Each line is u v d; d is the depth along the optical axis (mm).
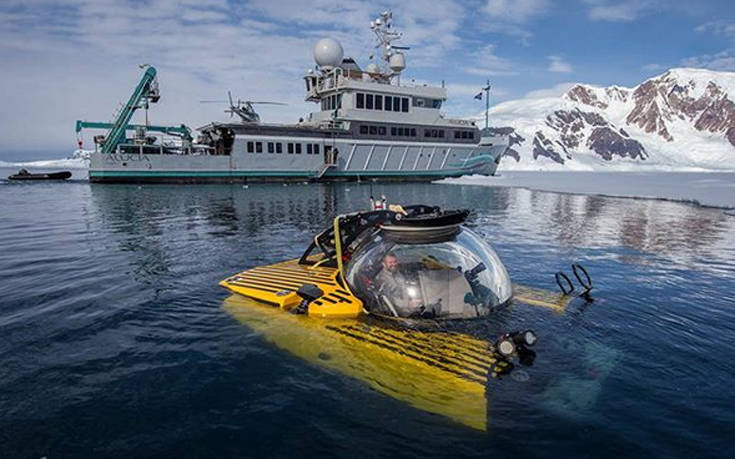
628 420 3936
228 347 5551
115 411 4148
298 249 13195
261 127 46438
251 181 47438
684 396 4355
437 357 4930
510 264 11125
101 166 43875
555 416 3963
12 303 7574
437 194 39281
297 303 6668
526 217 22547
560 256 12242
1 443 3648
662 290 8430
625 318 6535
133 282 9008
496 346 4844
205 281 9070
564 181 79062
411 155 53500
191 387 4590
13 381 4754
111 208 25531
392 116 51406
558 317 6285
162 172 45250
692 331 6133
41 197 32969
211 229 17562
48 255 12039
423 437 3697
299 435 3754
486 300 6055
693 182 78125
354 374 4707
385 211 7656
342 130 48969
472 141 57281
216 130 48375
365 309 6090
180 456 3504
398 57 52750
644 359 5141
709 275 9906
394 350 5109
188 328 6254
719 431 3797
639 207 28359
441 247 6094
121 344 5738
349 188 44281
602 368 4855
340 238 7172
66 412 4129
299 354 5234
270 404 4230
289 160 48062
